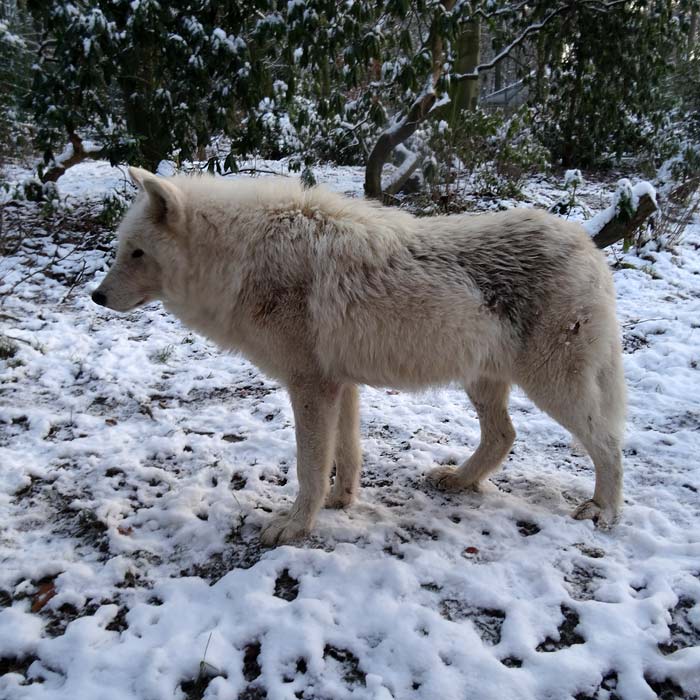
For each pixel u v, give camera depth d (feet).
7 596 8.10
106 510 9.75
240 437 12.43
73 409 13.34
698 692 6.63
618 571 8.32
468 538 9.17
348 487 10.11
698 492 10.26
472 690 6.54
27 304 19.11
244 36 25.90
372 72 31.86
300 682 6.75
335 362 8.94
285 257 8.79
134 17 22.30
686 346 16.34
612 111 39.42
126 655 7.02
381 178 30.99
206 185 9.50
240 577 8.18
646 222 24.82
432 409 13.83
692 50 46.42
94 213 27.32
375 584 8.14
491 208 30.01
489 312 8.74
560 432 12.71
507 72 68.44
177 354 16.42
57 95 25.04
